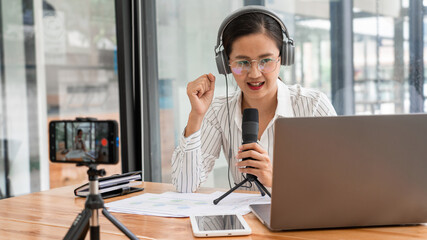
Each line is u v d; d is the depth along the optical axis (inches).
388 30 93.0
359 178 38.7
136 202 53.6
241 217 44.3
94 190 36.3
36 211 51.9
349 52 96.8
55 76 118.6
